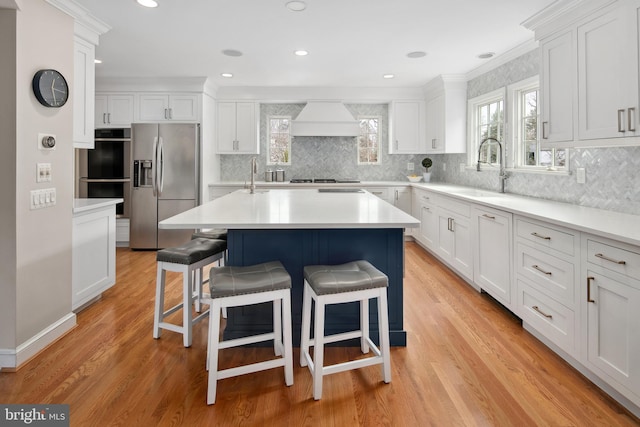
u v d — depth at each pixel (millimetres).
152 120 5520
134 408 1855
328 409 1854
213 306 1862
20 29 2244
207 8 3096
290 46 4020
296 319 2520
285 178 6621
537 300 2574
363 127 6664
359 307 2543
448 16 3244
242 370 1945
